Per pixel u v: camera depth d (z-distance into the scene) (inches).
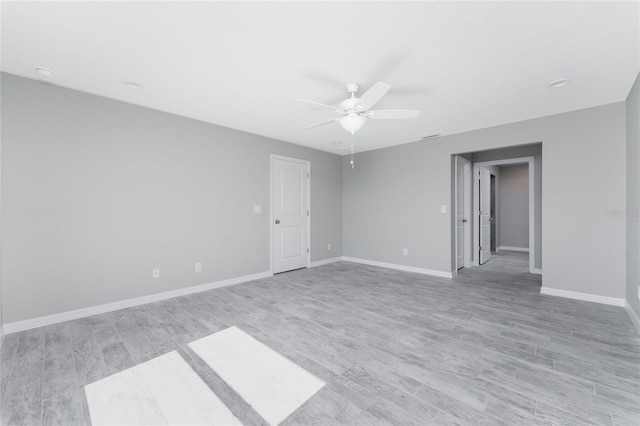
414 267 193.0
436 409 60.3
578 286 131.4
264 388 67.8
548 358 80.2
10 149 97.5
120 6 63.9
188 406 61.9
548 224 138.8
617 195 121.5
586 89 109.3
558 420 56.8
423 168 187.3
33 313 101.3
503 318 109.5
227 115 139.7
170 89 109.7
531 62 89.0
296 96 116.2
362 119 103.0
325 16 67.6
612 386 67.5
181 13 66.6
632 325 102.0
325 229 222.5
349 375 72.8
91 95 113.6
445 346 87.6
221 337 94.0
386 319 109.3
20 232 99.2
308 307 122.9
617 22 69.4
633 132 106.8
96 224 115.1
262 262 177.8
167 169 135.4
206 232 150.2
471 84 104.5
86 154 112.6
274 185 185.2
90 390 67.0
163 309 120.6
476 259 213.9
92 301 114.0
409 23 70.3
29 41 78.0
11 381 70.3
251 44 79.6
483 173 226.5
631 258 110.3
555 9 65.1
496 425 55.6
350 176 231.9
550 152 137.9
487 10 65.6
